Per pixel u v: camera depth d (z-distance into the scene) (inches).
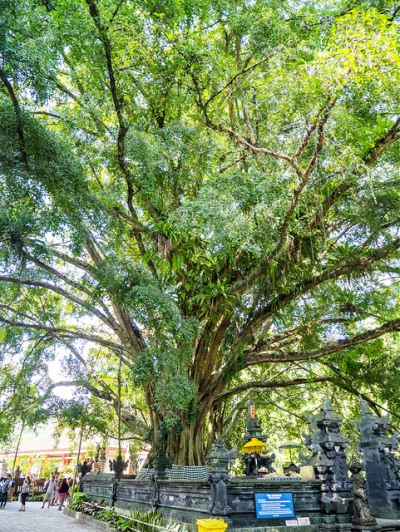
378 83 334.0
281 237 393.1
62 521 467.2
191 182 497.0
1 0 295.6
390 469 323.9
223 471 269.3
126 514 393.7
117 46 399.5
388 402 603.2
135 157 408.2
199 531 252.1
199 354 490.3
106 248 421.7
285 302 487.2
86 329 701.9
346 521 284.5
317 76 288.4
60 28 359.6
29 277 459.8
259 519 271.3
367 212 405.1
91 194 385.4
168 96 456.8
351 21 290.0
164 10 422.3
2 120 334.3
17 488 823.7
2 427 575.5
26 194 334.3
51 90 339.9
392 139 388.2
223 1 458.9
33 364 565.6
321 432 318.0
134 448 820.6
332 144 358.6
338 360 605.0
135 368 370.9
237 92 463.5
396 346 668.1
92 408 638.5
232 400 786.2
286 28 424.2
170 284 448.8
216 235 357.1
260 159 434.6
